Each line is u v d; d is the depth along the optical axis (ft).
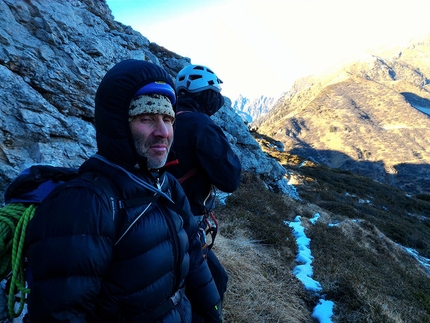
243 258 16.81
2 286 7.07
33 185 4.52
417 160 474.08
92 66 18.08
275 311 13.62
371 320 15.43
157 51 39.06
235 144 37.58
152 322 4.42
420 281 30.04
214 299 6.11
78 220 3.76
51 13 17.46
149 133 4.44
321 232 27.94
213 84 8.63
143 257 4.22
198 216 7.79
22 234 4.13
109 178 4.32
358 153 520.42
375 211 67.31
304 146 574.15
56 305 3.54
